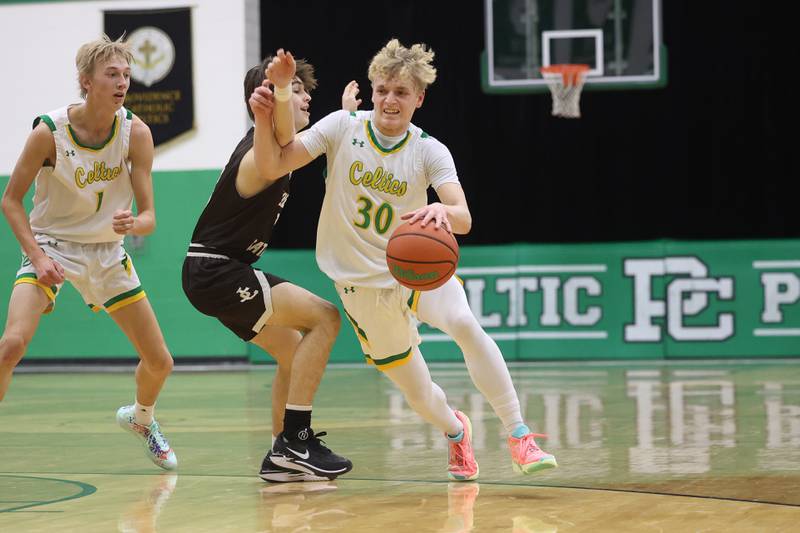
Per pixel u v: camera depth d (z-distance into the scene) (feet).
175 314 65.05
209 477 23.58
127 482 22.94
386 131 21.59
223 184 22.97
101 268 24.20
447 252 19.81
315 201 65.16
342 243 21.83
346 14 65.67
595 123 64.54
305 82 23.53
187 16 65.57
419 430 32.04
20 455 27.81
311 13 65.82
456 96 65.57
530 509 19.07
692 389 44.78
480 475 23.26
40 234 23.98
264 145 20.76
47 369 65.16
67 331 65.82
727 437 29.19
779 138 62.95
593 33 64.49
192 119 65.46
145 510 19.38
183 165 65.41
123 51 23.07
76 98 66.44
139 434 24.93
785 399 40.01
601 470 23.70
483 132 65.46
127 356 65.46
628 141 64.34
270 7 66.08
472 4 65.16
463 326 21.45
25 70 66.85
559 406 38.55
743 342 62.44
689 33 63.62
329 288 65.00
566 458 25.59
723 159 63.57
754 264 62.44
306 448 22.18
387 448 28.04
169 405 41.70
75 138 23.17
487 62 65.16
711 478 22.43
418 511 18.95
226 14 65.41
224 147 65.36
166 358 24.79
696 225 63.93
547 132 64.95
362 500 20.18
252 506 19.66
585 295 63.67
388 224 21.66
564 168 64.90
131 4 66.03
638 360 63.05
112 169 23.85
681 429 31.14
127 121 23.81
